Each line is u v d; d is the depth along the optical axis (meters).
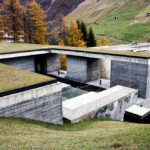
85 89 19.73
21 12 38.59
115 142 6.36
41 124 9.70
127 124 11.09
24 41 41.03
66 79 24.30
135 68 17.44
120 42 70.81
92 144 6.44
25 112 9.26
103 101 13.59
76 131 9.99
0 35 36.00
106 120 13.31
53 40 50.75
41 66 28.55
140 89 17.47
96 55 19.97
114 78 19.59
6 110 8.48
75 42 43.97
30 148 6.11
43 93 9.88
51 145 6.44
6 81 10.16
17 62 23.41
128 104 16.08
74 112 11.70
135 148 5.68
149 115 12.20
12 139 6.66
